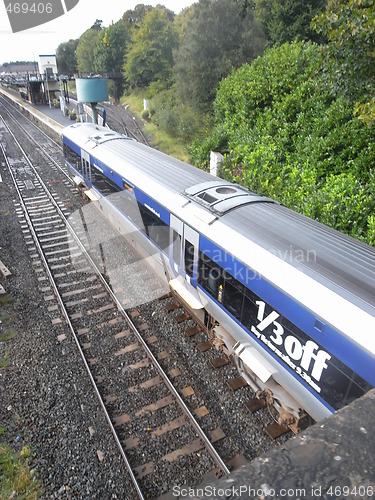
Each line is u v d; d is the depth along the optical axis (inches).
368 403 53.4
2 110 1589.6
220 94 712.4
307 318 168.1
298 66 581.3
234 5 758.5
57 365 256.1
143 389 237.3
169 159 363.3
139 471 188.9
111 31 1550.2
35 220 475.8
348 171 437.1
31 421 216.7
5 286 344.2
